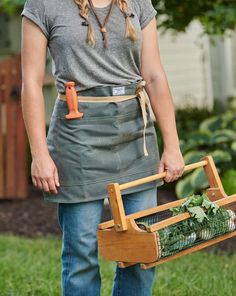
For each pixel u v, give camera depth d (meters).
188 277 4.98
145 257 2.97
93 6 3.27
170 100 3.48
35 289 4.71
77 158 3.31
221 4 7.73
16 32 10.59
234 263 5.51
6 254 5.91
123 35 3.29
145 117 3.38
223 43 12.34
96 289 3.46
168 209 3.26
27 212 7.75
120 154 3.37
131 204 3.45
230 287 4.69
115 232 3.06
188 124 9.60
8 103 8.28
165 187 8.52
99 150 3.32
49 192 3.33
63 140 3.34
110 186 3.05
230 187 7.34
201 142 8.20
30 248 6.17
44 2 3.27
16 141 8.35
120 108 3.32
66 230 3.40
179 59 12.86
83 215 3.35
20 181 8.36
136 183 3.18
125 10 3.31
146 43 3.48
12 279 5.00
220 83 12.38
